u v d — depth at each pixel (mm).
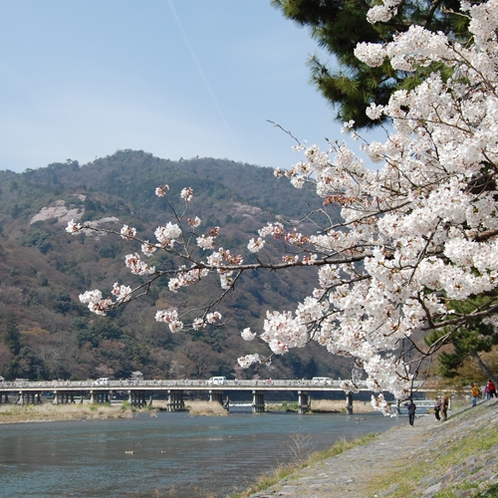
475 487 8750
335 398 98750
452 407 39312
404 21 10250
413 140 7359
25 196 170875
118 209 156875
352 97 10438
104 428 45938
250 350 97875
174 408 75125
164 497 18062
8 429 44938
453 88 7281
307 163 7691
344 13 10250
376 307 4977
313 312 5629
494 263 4625
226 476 21875
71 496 18719
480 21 6352
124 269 120750
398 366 5355
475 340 22781
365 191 7367
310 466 17984
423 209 4988
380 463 16906
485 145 5180
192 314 96938
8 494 19125
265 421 54438
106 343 94312
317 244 7699
